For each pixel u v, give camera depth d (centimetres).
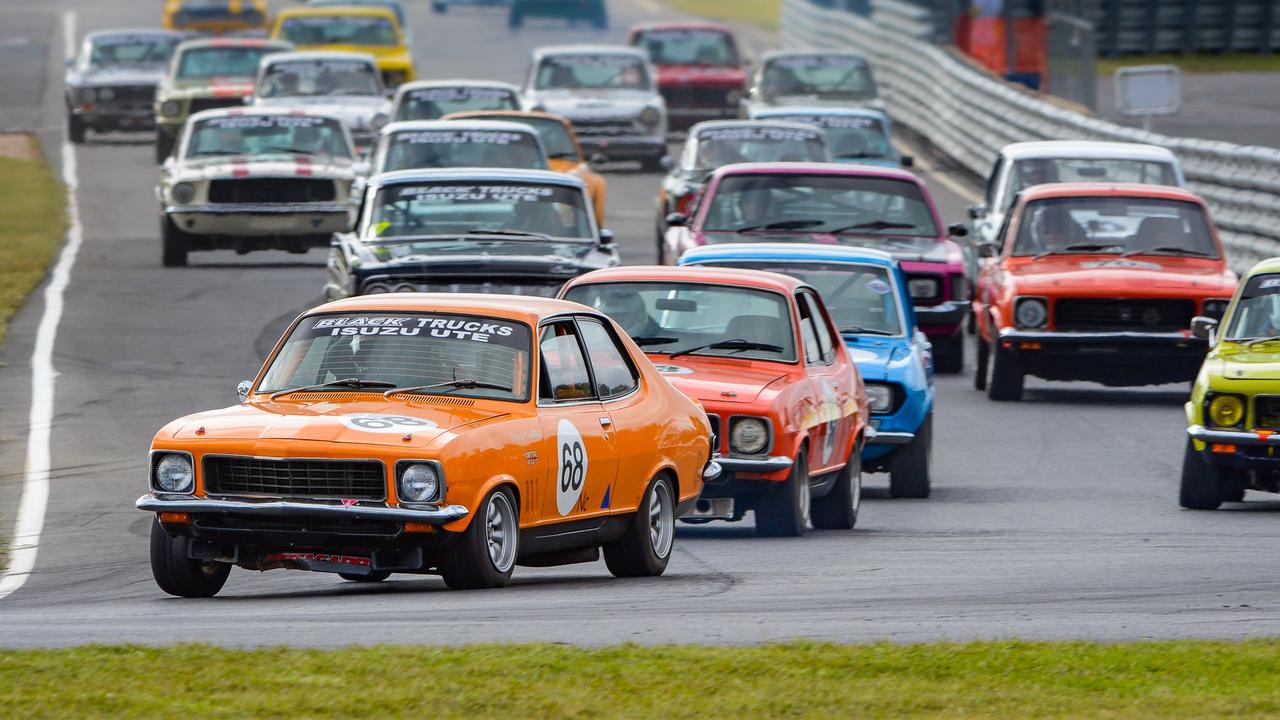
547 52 14250
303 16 16200
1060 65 15362
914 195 7581
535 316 3778
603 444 3781
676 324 4788
